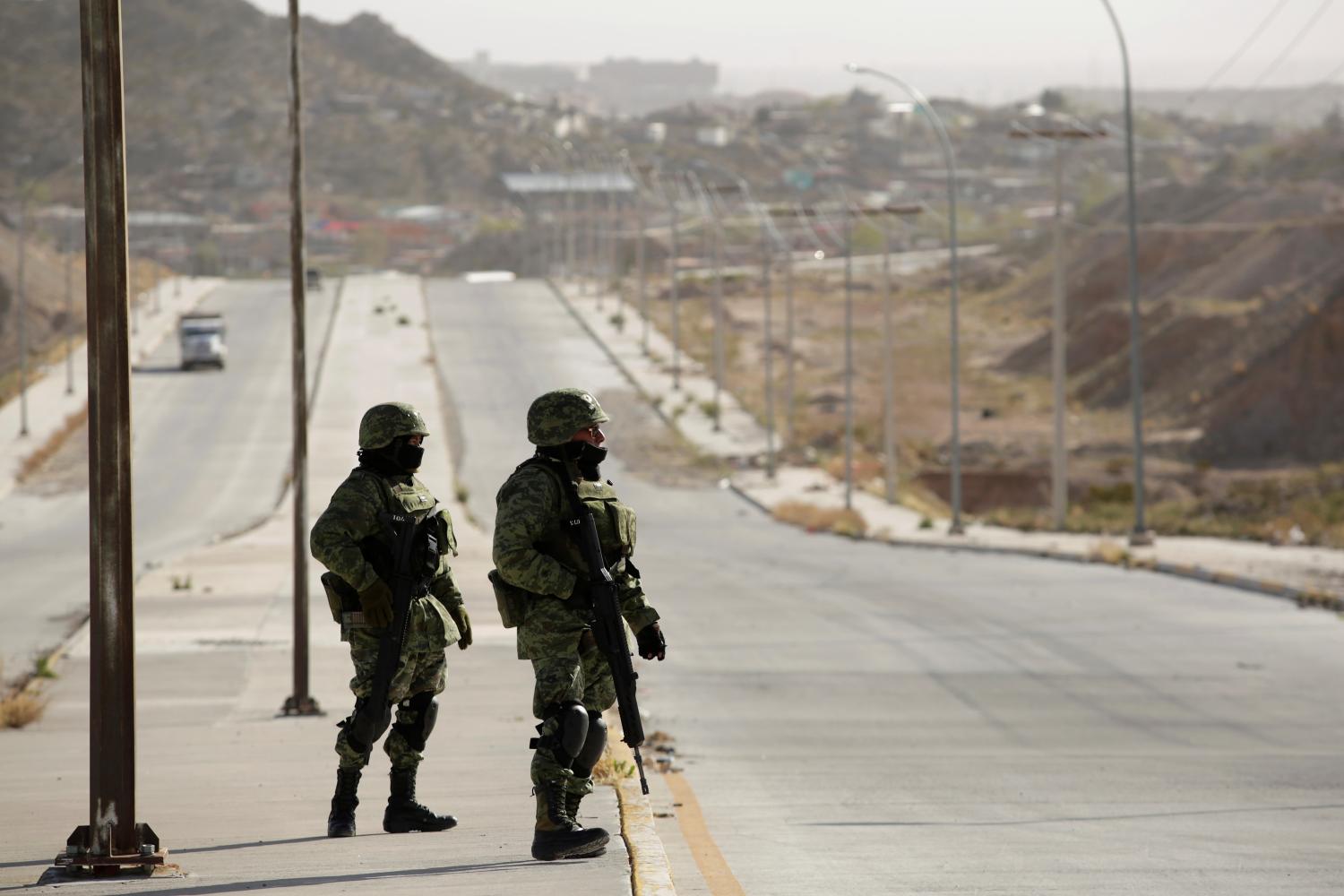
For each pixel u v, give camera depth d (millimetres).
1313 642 69875
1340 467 164500
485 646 68500
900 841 25625
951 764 40094
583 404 18922
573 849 18516
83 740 46281
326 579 21562
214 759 37469
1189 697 56312
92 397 19016
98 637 18984
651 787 32656
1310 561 101812
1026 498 191625
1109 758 41781
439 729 43188
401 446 21469
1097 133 133875
